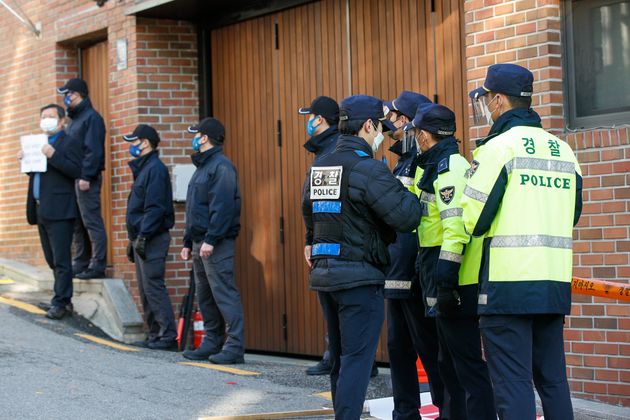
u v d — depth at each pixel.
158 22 11.12
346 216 5.66
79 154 10.69
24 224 13.16
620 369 6.80
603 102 7.21
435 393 6.37
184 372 8.33
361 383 5.61
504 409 5.03
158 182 9.90
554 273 5.08
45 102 12.69
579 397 7.01
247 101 10.67
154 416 6.63
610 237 6.84
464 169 5.66
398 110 6.46
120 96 11.34
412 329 6.24
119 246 11.36
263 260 10.47
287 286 10.20
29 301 11.43
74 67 12.59
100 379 7.84
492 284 5.07
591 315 6.94
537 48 7.27
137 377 8.02
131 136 9.98
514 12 7.40
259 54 10.52
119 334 10.49
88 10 11.87
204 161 9.11
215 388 7.68
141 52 11.06
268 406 7.05
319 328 9.86
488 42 7.57
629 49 7.08
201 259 9.17
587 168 6.96
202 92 11.21
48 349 9.07
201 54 11.22
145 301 10.21
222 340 9.41
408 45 8.92
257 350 10.56
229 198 8.93
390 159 9.15
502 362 5.07
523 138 5.12
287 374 8.45
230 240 9.09
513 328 5.05
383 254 5.68
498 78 5.23
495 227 5.10
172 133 11.11
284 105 10.23
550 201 5.12
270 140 10.40
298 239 10.08
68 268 10.67
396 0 9.02
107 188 11.73
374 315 5.68
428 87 8.74
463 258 5.63
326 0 9.72
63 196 10.55
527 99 5.25
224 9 10.81
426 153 5.88
